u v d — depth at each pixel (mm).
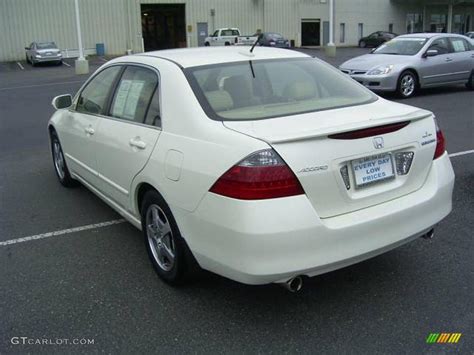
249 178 2801
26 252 4320
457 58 13844
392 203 3211
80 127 4922
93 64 33656
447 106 11672
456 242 4266
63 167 5984
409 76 13016
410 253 4094
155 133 3576
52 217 5133
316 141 2932
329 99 3740
